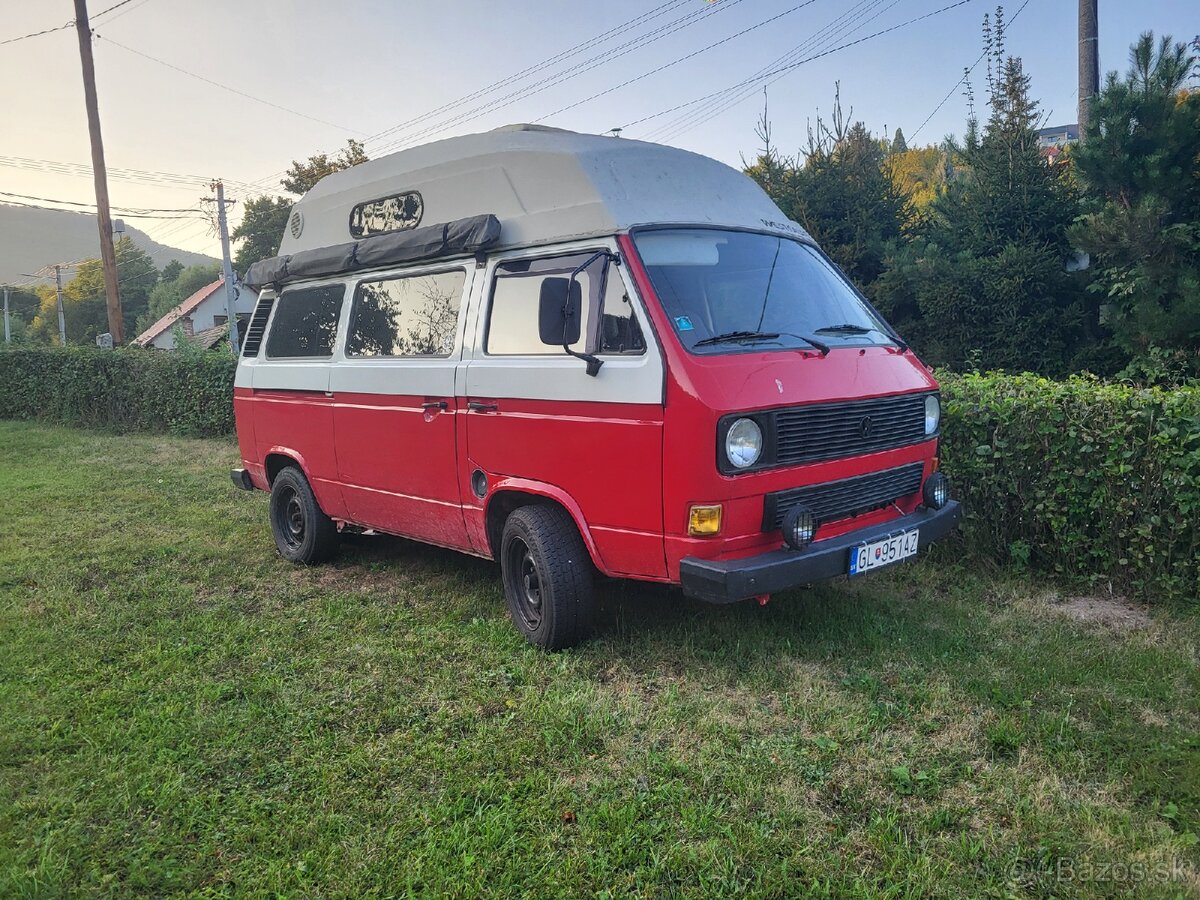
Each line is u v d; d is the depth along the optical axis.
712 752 3.45
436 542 5.32
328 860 2.87
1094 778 3.21
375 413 5.42
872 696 3.88
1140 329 8.35
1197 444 4.72
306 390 6.07
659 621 4.80
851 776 3.27
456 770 3.39
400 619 5.10
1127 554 5.06
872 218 11.56
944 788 3.17
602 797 3.18
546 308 3.98
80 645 4.75
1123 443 4.90
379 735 3.71
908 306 10.95
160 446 13.24
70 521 7.82
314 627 5.02
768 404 3.70
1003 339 9.73
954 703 3.79
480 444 4.67
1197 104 8.09
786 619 4.75
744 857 2.81
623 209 4.17
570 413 4.14
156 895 2.77
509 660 4.42
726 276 4.27
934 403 4.68
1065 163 10.55
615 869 2.80
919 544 4.29
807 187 11.68
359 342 5.64
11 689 4.20
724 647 4.44
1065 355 9.66
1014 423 5.35
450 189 5.00
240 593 5.73
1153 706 3.73
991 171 10.37
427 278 5.15
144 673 4.36
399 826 3.04
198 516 7.98
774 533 3.86
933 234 11.12
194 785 3.36
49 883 2.80
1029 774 3.23
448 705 3.95
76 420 16.81
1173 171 8.02
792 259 4.74
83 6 18.34
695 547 3.71
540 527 4.37
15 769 3.49
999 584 5.34
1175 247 8.20
